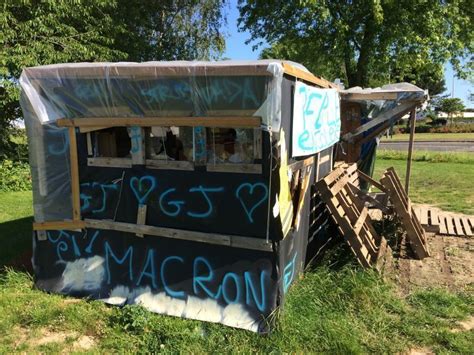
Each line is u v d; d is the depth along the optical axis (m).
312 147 4.56
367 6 15.31
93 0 13.31
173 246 4.07
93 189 4.36
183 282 4.05
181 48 18.58
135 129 4.07
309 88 4.26
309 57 18.64
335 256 5.37
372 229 5.73
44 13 12.28
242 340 3.56
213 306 3.93
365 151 9.57
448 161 17.83
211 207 3.88
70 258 4.50
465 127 45.06
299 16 16.75
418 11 15.65
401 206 5.73
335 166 6.73
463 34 17.52
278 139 3.52
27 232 6.88
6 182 11.16
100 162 4.29
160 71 3.69
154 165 4.07
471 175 13.51
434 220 7.47
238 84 3.51
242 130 3.72
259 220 3.71
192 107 3.77
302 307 3.91
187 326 3.77
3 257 5.59
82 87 4.06
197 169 3.88
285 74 3.59
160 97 3.83
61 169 4.42
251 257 3.78
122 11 15.95
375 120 7.62
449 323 3.94
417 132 45.31
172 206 4.04
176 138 4.06
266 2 17.33
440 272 5.20
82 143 4.32
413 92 7.02
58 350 3.46
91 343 3.60
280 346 3.45
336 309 4.04
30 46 11.91
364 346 3.53
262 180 3.65
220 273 3.90
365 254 4.91
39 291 4.53
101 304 4.22
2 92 12.24
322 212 5.87
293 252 4.25
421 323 3.92
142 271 4.21
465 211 8.46
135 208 4.20
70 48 12.60
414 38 15.59
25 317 3.94
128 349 3.47
